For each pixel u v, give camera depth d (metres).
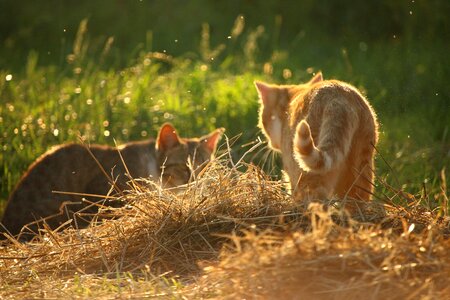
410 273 6.85
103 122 14.01
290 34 23.55
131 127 14.38
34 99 14.78
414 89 16.48
